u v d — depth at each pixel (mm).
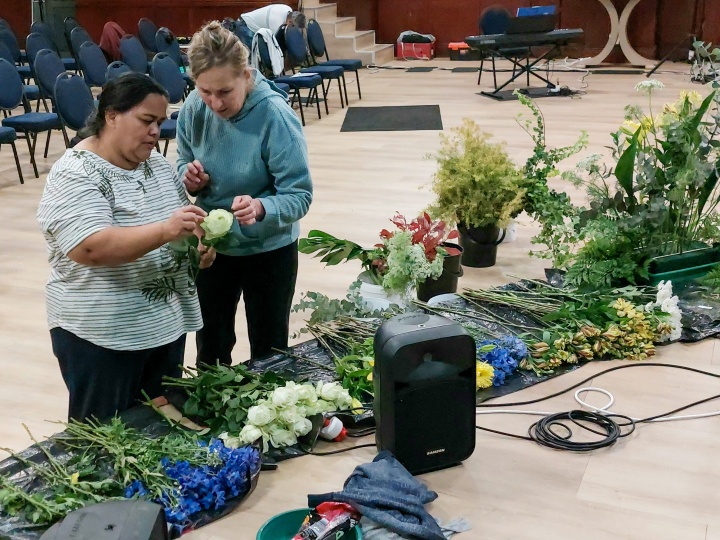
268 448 1981
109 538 1336
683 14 10734
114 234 1898
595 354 2572
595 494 1892
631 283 3066
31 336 3535
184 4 11219
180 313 2213
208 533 1715
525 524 1779
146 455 1805
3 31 8836
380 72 11102
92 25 11711
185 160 2480
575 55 11438
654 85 3104
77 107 5859
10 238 4777
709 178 3152
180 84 7031
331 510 1700
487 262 3891
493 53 8938
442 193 3814
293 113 2369
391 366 1799
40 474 1782
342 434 2051
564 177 3293
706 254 3182
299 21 8914
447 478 1937
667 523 1796
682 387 2404
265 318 2660
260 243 2482
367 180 5746
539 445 2088
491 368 2346
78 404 2121
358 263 4156
